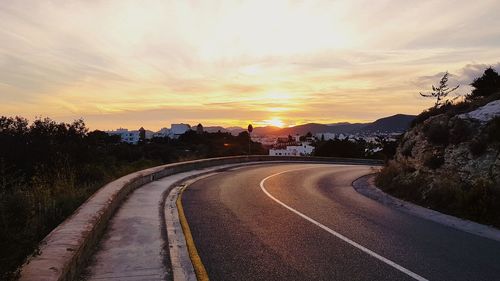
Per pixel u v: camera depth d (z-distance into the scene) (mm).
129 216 9906
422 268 6613
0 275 4074
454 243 8367
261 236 8664
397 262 6910
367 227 9758
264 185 18984
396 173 18062
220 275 6180
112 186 12203
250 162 37094
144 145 43094
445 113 18156
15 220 5340
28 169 18766
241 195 15289
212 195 15156
